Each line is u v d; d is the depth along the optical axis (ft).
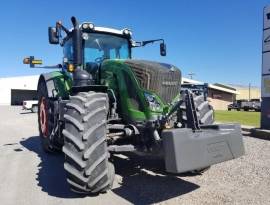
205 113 18.47
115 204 15.61
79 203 15.83
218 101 198.70
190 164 14.66
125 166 21.95
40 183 19.30
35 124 57.52
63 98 23.67
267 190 17.43
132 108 18.24
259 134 36.60
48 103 25.75
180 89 18.72
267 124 39.45
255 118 77.82
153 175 20.24
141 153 17.75
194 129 15.71
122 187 17.99
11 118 75.61
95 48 23.06
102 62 20.74
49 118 25.35
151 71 17.70
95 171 15.75
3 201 16.48
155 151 16.72
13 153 28.04
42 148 28.55
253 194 16.83
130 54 24.50
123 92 18.69
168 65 18.58
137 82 18.03
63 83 24.63
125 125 18.11
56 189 18.13
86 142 15.79
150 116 17.53
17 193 17.61
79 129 15.87
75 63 20.77
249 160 23.99
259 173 20.57
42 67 27.48
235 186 18.13
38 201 16.34
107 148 16.60
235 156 16.31
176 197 16.47
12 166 23.41
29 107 109.60
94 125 16.15
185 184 18.53
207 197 16.42
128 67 18.52
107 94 18.20
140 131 17.66
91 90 18.86
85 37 22.41
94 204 15.65
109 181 16.30
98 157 15.84
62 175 20.94
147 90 17.67
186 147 14.65
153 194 16.94
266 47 40.81
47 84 26.12
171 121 17.61
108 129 17.93
